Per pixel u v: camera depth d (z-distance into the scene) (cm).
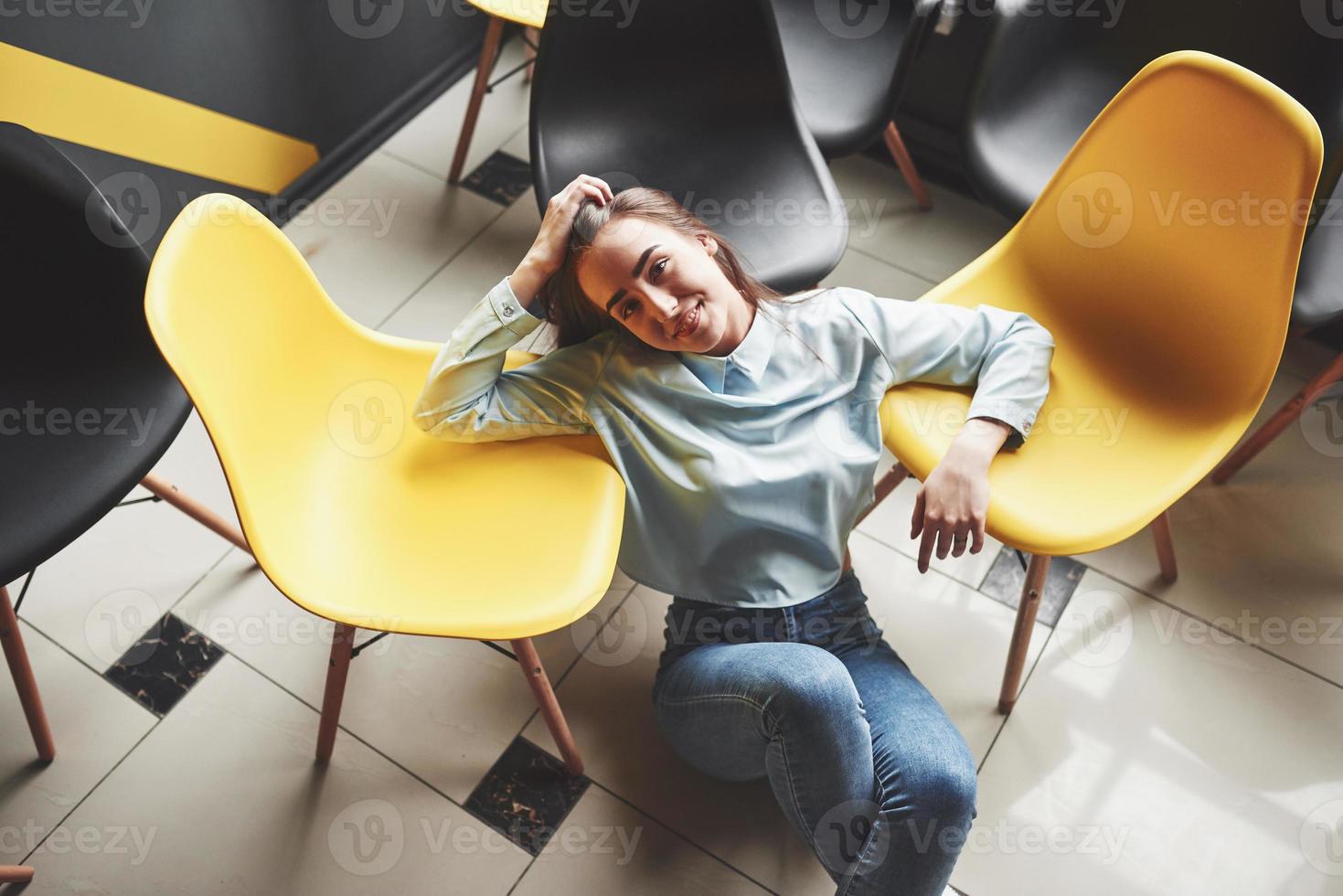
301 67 232
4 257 156
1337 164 166
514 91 268
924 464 149
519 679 184
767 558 147
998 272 167
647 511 147
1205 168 142
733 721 144
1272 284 141
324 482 142
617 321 146
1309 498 201
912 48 193
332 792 173
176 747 176
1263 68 182
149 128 206
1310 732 179
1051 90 196
